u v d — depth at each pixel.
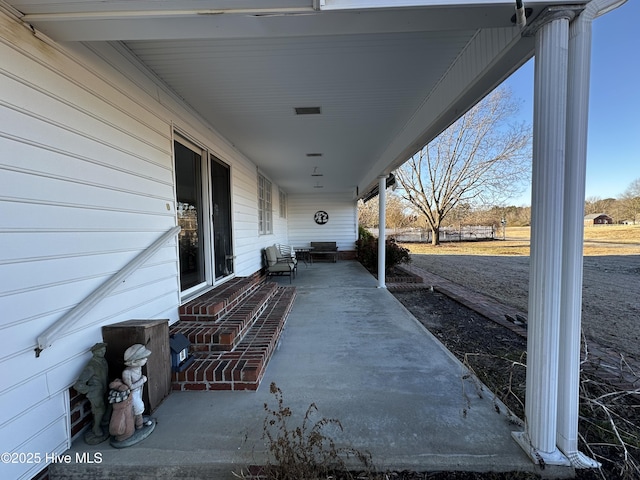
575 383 1.52
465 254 15.00
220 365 2.25
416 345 3.04
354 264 10.05
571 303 1.52
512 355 2.94
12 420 1.31
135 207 2.23
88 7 1.33
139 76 2.30
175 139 2.94
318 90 2.87
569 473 1.47
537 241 1.53
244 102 3.12
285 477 1.38
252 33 1.55
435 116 2.84
